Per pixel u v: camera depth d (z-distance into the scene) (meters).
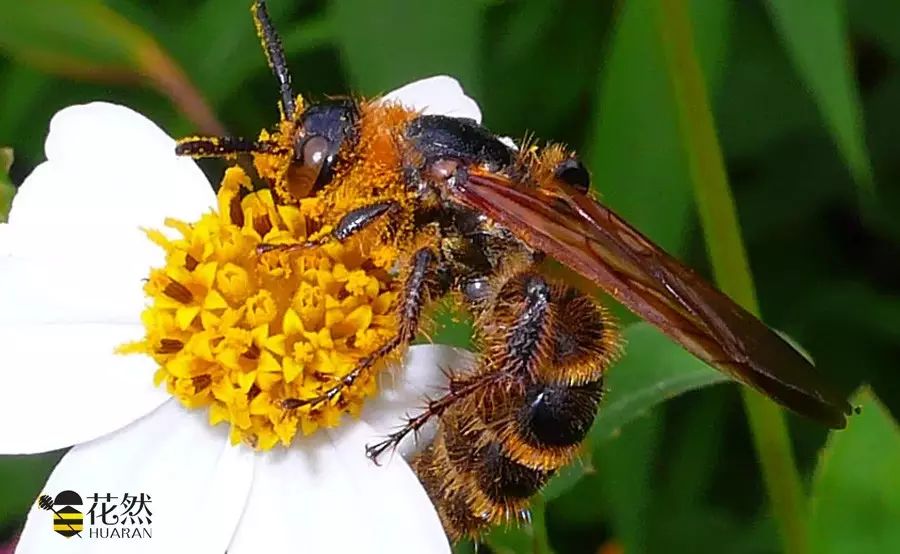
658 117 0.15
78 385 0.13
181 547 0.13
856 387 0.17
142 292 0.14
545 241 0.13
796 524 0.15
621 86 0.15
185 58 0.16
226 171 0.14
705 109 0.14
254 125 0.16
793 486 0.15
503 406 0.13
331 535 0.13
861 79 0.17
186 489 0.13
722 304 0.13
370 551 0.13
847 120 0.15
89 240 0.14
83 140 0.14
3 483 0.15
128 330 0.13
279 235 0.13
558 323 0.14
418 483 0.13
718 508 0.16
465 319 0.14
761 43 0.17
